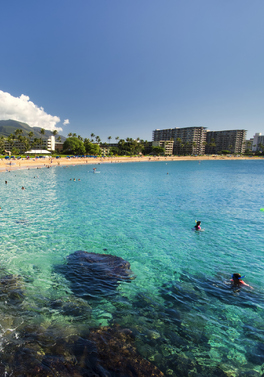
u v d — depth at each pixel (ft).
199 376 16.87
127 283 30.81
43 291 27.91
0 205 77.61
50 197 94.84
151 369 17.21
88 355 18.22
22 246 42.68
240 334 21.83
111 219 62.95
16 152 438.40
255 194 108.78
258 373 17.42
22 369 16.67
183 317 24.00
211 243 46.60
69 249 41.88
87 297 27.07
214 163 465.88
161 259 38.86
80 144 500.33
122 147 617.21
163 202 87.51
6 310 23.75
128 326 22.17
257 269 35.73
